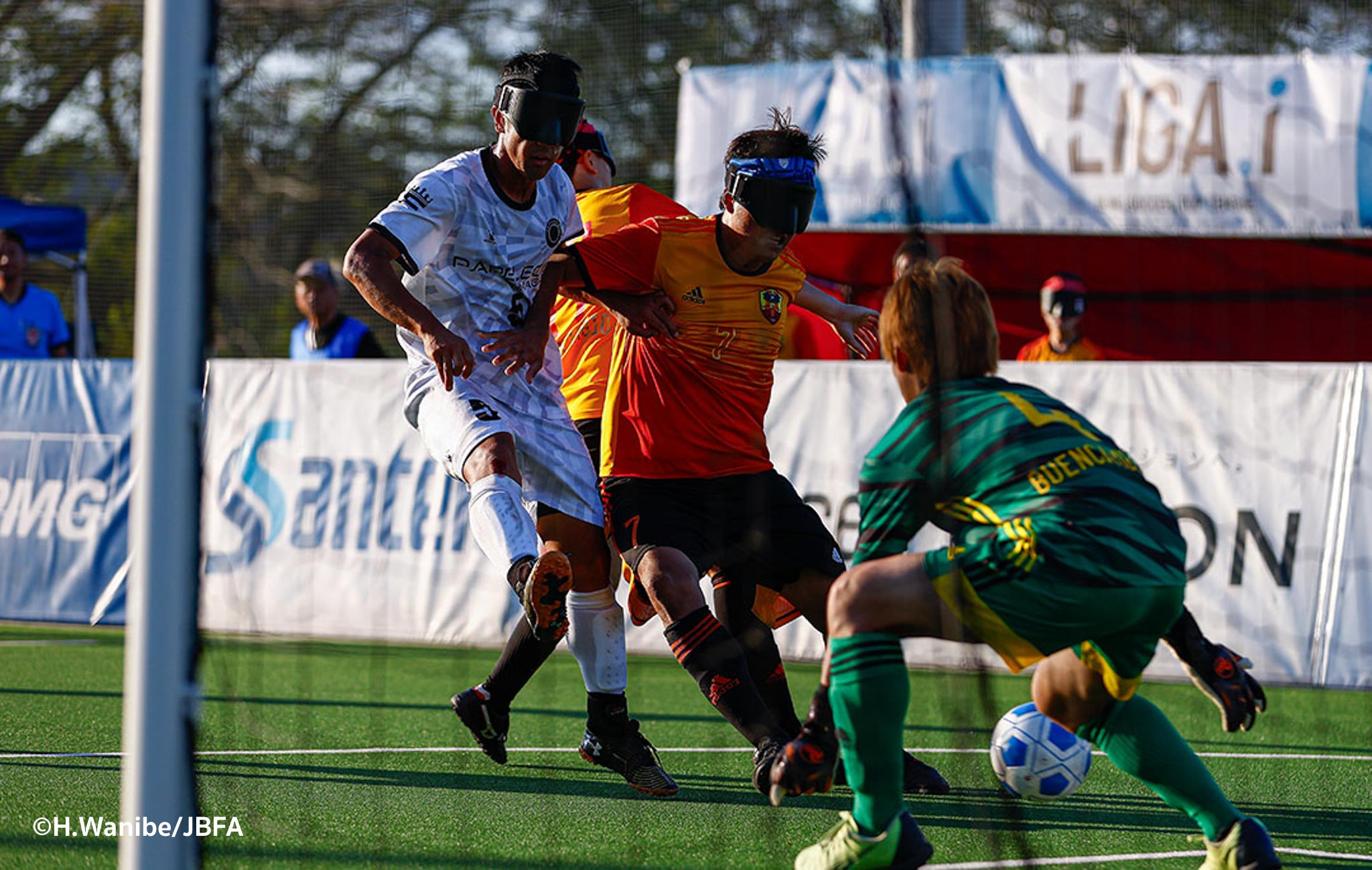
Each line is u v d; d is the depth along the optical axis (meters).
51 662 25.11
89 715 19.14
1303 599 22.86
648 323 13.49
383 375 27.23
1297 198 32.34
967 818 13.21
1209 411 23.45
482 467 12.94
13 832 11.97
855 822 9.83
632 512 13.65
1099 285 35.72
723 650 12.49
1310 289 34.78
